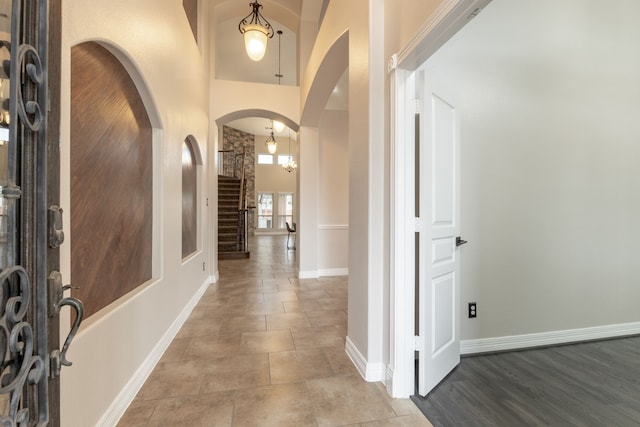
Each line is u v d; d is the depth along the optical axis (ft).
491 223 8.30
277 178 46.09
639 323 9.29
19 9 2.33
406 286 6.23
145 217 7.54
